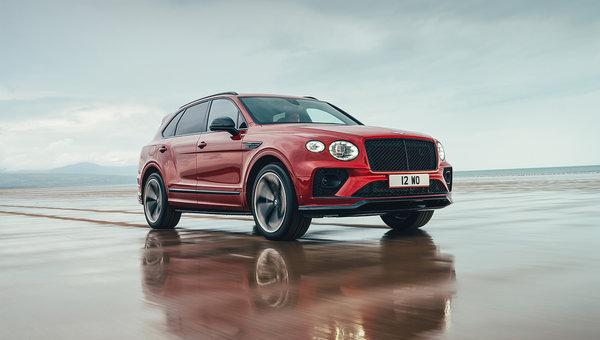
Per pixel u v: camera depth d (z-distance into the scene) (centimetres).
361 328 186
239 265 329
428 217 508
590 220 538
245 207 488
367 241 429
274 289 255
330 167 418
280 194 444
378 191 427
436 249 370
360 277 278
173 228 611
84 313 217
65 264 347
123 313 216
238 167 489
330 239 450
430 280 264
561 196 1001
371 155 429
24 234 557
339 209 416
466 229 490
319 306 219
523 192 1239
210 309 219
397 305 216
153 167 620
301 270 304
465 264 306
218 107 552
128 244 450
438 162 468
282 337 178
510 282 254
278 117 519
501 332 177
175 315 211
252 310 215
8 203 1566
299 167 427
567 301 217
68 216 851
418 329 182
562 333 175
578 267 289
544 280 257
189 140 560
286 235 442
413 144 453
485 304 214
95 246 440
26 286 278
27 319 211
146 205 621
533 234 436
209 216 794
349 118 579
